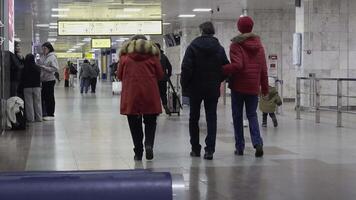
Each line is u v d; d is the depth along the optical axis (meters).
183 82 8.97
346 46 21.25
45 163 8.66
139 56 8.75
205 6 26.36
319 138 11.89
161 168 8.20
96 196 2.32
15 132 12.86
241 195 6.46
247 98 9.29
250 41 9.09
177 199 2.39
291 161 8.84
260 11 27.28
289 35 27.45
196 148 9.34
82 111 19.23
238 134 9.48
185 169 8.12
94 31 30.95
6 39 12.96
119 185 2.36
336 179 7.42
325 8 21.11
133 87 8.70
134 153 9.61
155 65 8.82
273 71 25.05
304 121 15.98
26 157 9.23
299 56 21.25
